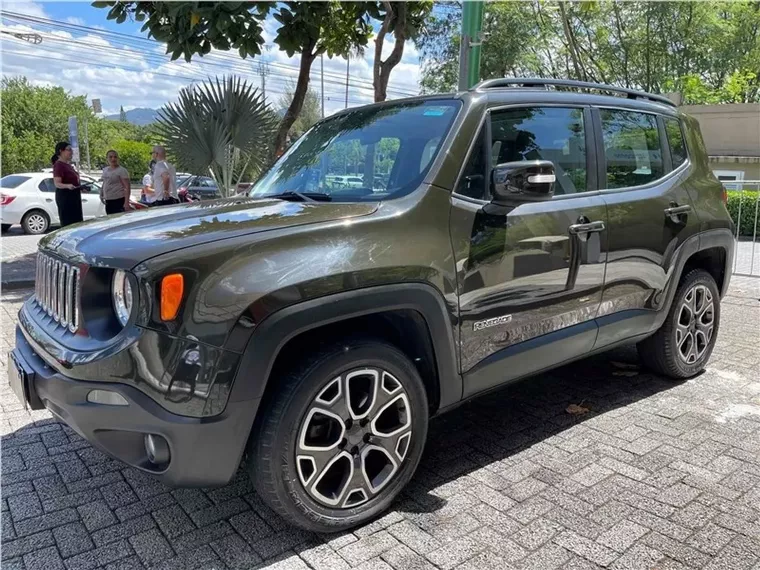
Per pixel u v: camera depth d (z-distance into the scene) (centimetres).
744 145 1964
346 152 330
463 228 278
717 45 2577
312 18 700
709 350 445
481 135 299
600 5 2242
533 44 2289
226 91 713
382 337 263
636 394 412
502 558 237
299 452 234
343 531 255
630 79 2653
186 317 210
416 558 237
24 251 1145
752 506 273
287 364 241
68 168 1038
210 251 217
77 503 279
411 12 811
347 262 238
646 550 241
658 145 404
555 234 316
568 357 342
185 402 211
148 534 254
